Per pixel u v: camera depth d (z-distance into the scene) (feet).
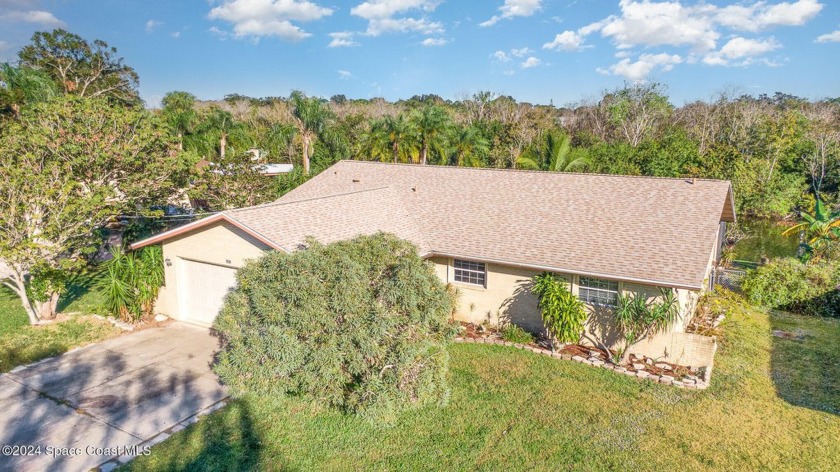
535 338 49.75
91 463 29.09
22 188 48.08
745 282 65.05
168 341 47.88
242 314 34.83
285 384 35.01
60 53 178.81
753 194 120.88
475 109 207.51
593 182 59.88
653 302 44.21
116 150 57.52
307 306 32.81
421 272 35.27
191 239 51.03
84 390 37.83
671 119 202.90
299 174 106.83
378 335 32.86
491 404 36.86
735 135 156.46
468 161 133.39
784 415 36.06
